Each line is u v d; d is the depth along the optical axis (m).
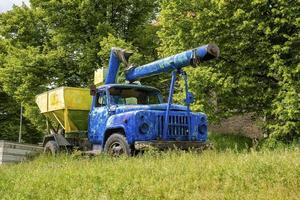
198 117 12.84
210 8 18.27
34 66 25.08
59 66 25.58
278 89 17.34
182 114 12.54
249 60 17.33
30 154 17.36
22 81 25.75
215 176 8.01
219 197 6.93
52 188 8.28
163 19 18.97
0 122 38.50
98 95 14.02
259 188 7.23
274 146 16.36
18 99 26.69
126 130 12.05
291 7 16.45
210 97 18.42
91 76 25.20
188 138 12.54
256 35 17.45
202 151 11.41
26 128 38.56
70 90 15.35
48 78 25.55
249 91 17.97
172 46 19.06
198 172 8.41
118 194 7.44
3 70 25.67
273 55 16.44
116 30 25.98
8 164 14.74
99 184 8.16
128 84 13.95
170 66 12.69
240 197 6.85
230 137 20.44
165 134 12.10
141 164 9.57
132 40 25.73
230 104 18.50
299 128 16.31
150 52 25.73
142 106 12.56
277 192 6.90
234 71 18.09
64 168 10.40
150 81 23.05
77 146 15.04
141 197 7.10
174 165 9.12
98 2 25.72
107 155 11.73
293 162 8.26
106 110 13.41
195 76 17.39
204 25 18.11
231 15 17.75
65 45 25.91
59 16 25.91
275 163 8.34
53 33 26.06
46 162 13.24
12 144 18.08
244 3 17.62
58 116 15.90
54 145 15.23
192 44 18.58
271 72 17.14
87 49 24.41
